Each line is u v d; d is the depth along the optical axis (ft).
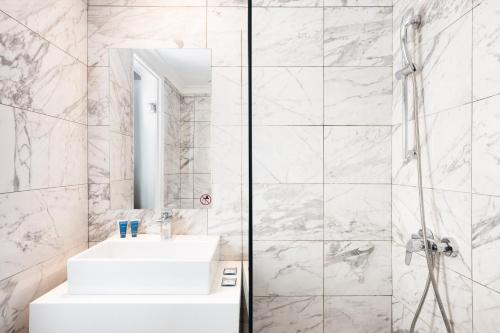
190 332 3.60
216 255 4.72
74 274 3.87
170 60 5.38
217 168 5.40
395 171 3.44
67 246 4.67
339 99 3.49
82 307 3.59
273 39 3.50
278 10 3.52
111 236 5.35
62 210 4.55
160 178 5.39
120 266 3.88
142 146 5.38
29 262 3.85
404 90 3.33
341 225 3.49
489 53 2.66
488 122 2.68
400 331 3.39
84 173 5.20
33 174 3.91
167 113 5.39
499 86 2.58
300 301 3.50
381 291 3.45
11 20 3.53
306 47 3.50
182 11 5.37
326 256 3.50
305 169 3.50
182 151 5.40
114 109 5.34
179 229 5.40
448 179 3.04
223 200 5.41
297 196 3.50
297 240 3.51
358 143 3.47
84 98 5.19
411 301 3.34
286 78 3.50
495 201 2.63
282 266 3.50
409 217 3.36
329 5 3.51
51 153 4.27
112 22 5.32
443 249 3.05
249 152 3.05
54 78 4.33
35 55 3.94
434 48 3.15
